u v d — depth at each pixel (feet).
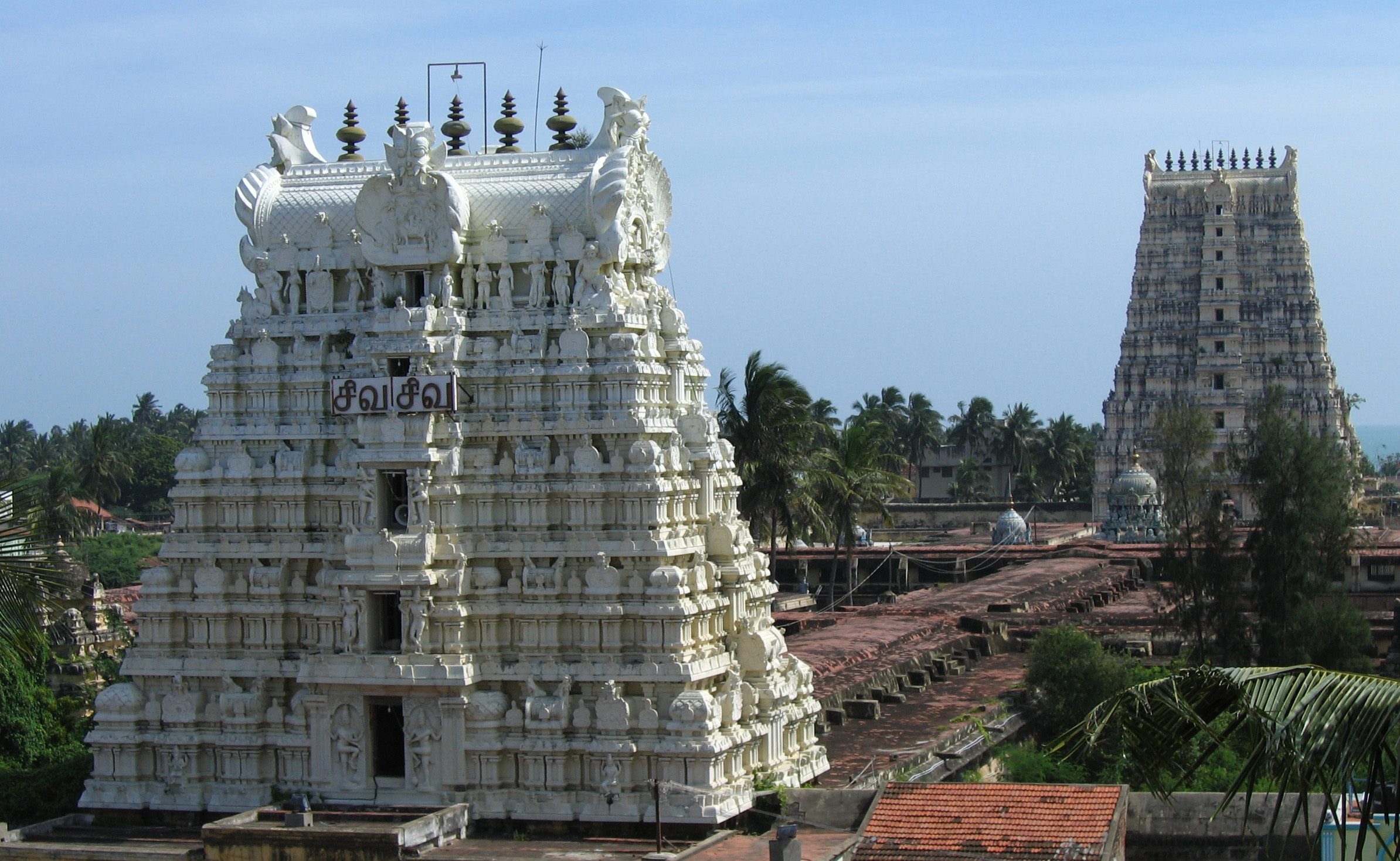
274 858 156.35
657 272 187.83
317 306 184.24
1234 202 632.38
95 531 529.86
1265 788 175.11
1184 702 87.66
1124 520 552.82
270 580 178.70
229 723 177.37
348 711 173.37
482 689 171.22
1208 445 291.99
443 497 171.42
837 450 396.78
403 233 178.29
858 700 223.92
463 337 176.14
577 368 172.76
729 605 180.14
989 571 457.68
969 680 260.21
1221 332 626.64
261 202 186.70
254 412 183.93
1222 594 272.31
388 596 174.70
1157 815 162.91
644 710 166.81
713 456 179.01
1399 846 87.51
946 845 150.10
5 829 172.45
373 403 173.88
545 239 177.17
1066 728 232.53
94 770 182.39
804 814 169.17
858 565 444.55
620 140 181.88
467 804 167.94
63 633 316.60
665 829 164.25
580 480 170.81
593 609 168.45
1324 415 618.85
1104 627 303.07
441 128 195.21
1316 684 84.53
